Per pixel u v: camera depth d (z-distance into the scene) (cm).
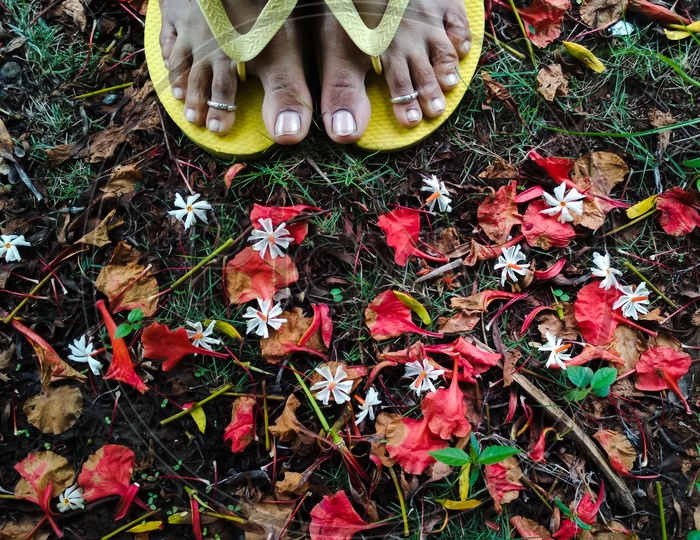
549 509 57
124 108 60
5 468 57
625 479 58
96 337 58
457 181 60
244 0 56
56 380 57
